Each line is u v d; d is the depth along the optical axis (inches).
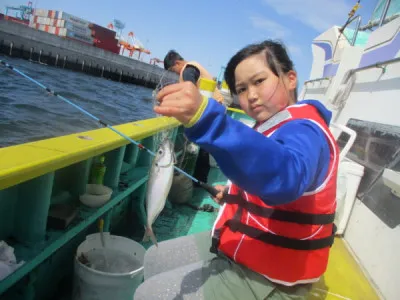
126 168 149.4
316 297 83.3
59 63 1653.5
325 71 270.2
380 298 89.7
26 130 464.4
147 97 1237.1
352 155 153.4
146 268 80.7
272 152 38.0
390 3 178.5
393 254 94.3
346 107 179.2
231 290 60.2
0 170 63.1
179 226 148.6
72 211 93.8
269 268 58.3
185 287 62.2
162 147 66.6
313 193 55.0
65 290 105.0
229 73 65.1
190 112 37.4
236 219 62.9
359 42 256.4
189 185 171.6
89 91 950.4
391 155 113.9
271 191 38.9
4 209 79.1
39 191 80.0
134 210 153.1
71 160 84.2
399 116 117.6
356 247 118.3
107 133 117.7
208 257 76.2
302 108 54.2
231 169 38.9
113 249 105.1
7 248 72.9
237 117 322.0
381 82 142.1
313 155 43.0
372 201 118.6
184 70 101.0
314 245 58.7
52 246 82.5
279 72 58.9
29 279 81.7
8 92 659.4
